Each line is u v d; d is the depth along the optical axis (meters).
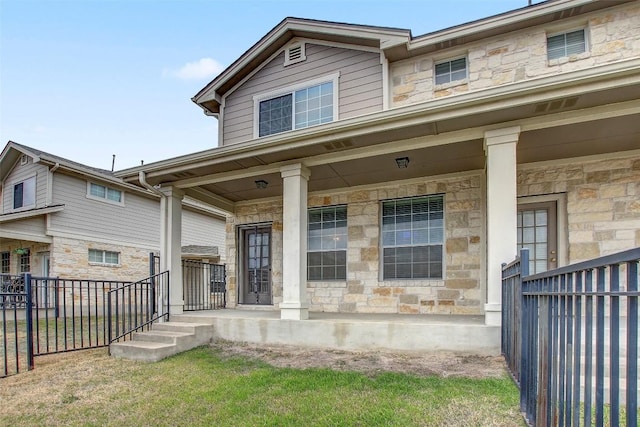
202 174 6.81
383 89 7.20
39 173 11.88
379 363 4.61
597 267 1.53
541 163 6.05
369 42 7.34
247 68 8.53
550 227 5.99
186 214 15.90
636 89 3.87
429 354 4.84
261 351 5.52
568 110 4.39
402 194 7.12
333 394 3.61
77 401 3.74
